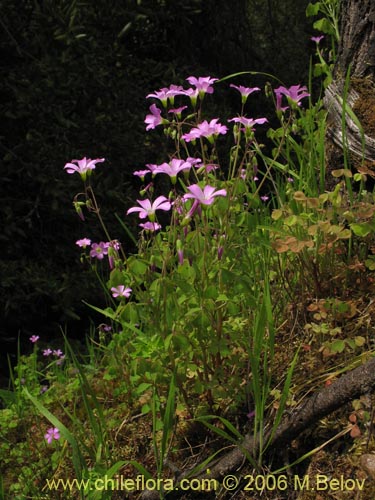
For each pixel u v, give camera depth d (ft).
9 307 15.83
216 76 21.91
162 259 7.11
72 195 16.26
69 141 16.74
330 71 10.25
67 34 16.72
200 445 7.50
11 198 15.94
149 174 17.93
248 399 7.38
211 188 6.34
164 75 19.53
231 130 19.60
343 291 8.24
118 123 17.53
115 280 6.82
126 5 19.19
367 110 9.29
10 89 16.08
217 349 6.96
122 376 8.30
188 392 7.86
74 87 16.74
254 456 6.89
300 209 8.33
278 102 7.97
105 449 7.60
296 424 6.70
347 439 6.70
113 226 16.88
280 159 18.61
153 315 7.18
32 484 8.11
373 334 7.68
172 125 7.71
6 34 16.24
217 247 7.32
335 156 9.62
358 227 7.11
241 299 7.68
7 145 16.21
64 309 15.81
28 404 9.66
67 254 16.60
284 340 8.29
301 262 8.29
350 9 9.46
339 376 7.31
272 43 23.38
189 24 21.04
